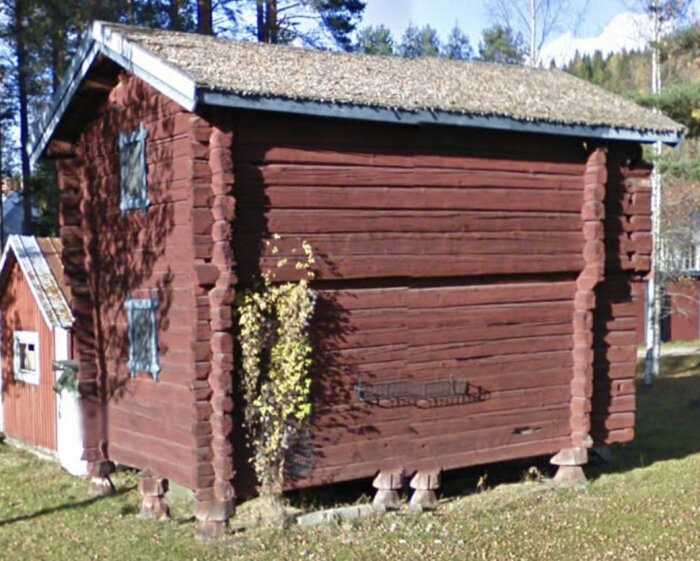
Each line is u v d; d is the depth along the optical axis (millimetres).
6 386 17109
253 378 9898
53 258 16250
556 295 12227
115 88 11383
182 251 10172
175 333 10367
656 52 23125
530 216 11867
